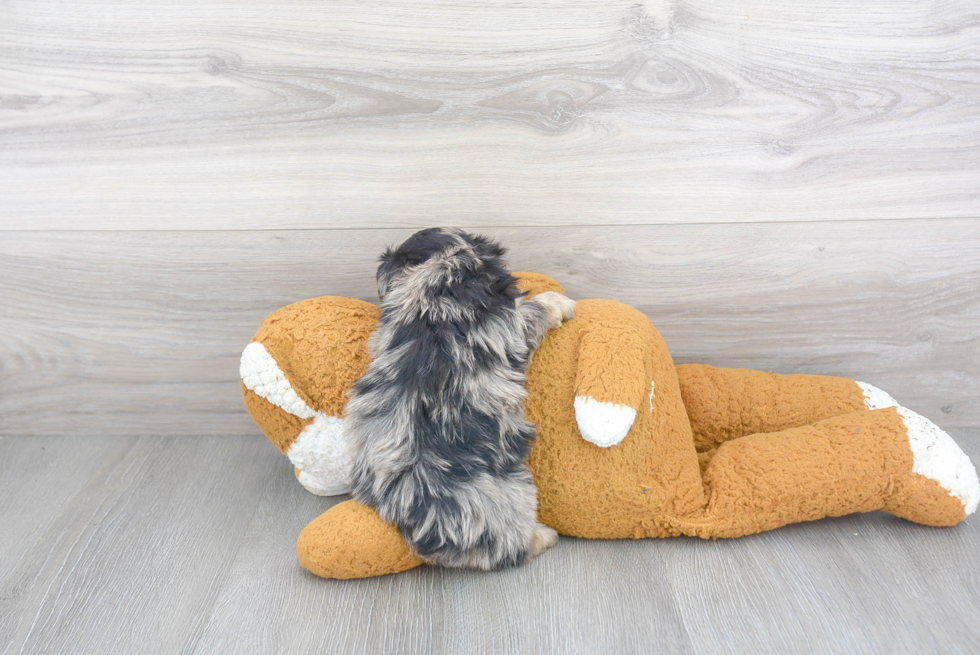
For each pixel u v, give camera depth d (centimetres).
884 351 192
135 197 179
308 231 182
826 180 178
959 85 171
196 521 163
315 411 152
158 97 172
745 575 140
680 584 138
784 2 165
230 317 190
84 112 173
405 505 133
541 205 179
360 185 178
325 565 137
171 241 183
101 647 126
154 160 177
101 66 170
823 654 120
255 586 140
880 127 174
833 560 143
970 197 179
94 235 182
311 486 167
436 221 180
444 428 134
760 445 152
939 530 152
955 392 195
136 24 167
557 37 167
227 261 185
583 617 130
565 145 174
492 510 133
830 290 186
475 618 130
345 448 153
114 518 164
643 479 147
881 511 160
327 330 151
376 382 140
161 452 193
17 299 188
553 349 151
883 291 186
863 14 166
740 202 179
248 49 168
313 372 149
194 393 198
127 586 141
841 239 182
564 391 148
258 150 176
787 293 187
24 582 143
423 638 126
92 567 147
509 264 181
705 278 185
